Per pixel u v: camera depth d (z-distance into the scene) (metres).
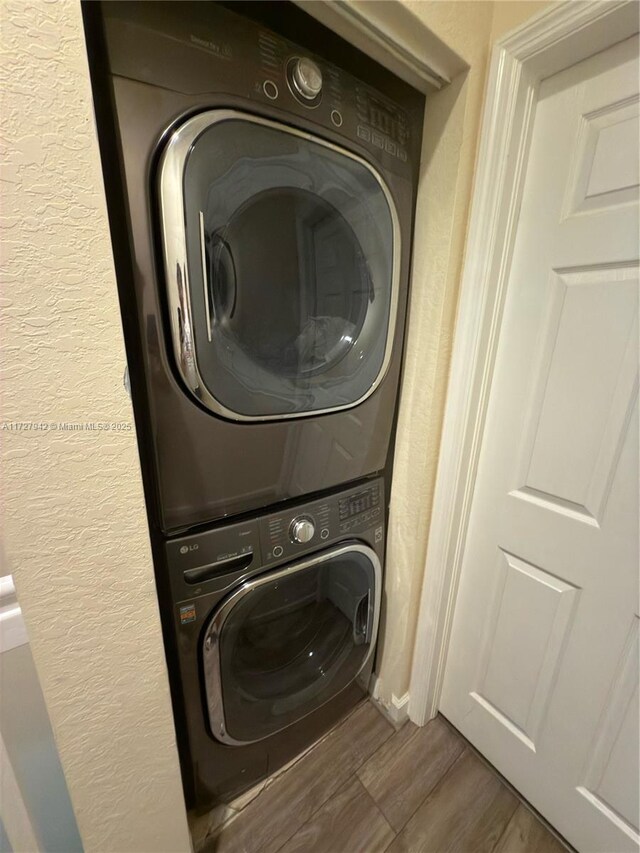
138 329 0.60
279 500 0.87
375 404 0.99
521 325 0.95
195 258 0.60
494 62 0.81
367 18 0.67
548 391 0.92
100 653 0.59
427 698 1.30
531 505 0.99
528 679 1.06
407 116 0.88
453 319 0.99
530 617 1.03
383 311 0.93
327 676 1.14
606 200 0.78
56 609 0.53
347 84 0.75
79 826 0.67
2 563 0.67
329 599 1.11
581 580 0.91
